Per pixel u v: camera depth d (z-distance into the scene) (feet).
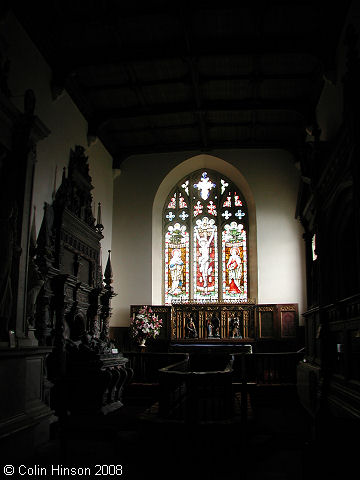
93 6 35.12
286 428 30.14
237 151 59.67
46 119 39.17
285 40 38.70
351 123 24.99
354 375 24.85
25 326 27.20
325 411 16.65
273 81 45.42
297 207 44.11
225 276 60.13
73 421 31.19
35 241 35.17
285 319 53.88
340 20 35.70
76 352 35.01
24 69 35.27
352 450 15.80
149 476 20.27
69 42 39.19
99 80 44.88
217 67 43.24
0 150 26.81
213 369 34.76
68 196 42.11
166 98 48.55
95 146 53.26
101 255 54.80
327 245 34.91
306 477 16.01
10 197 26.94
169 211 63.05
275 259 56.59
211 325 55.72
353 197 24.97
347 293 32.89
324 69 38.68
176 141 58.85
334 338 29.73
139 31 38.14
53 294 35.73
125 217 59.62
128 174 60.80
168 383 22.82
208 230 61.87
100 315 47.70
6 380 22.97
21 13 33.68
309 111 48.96
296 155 57.67
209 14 36.01
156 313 56.08
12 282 26.07
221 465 20.59
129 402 41.01
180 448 20.65
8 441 22.25
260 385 40.01
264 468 21.35
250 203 60.44
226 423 20.99
